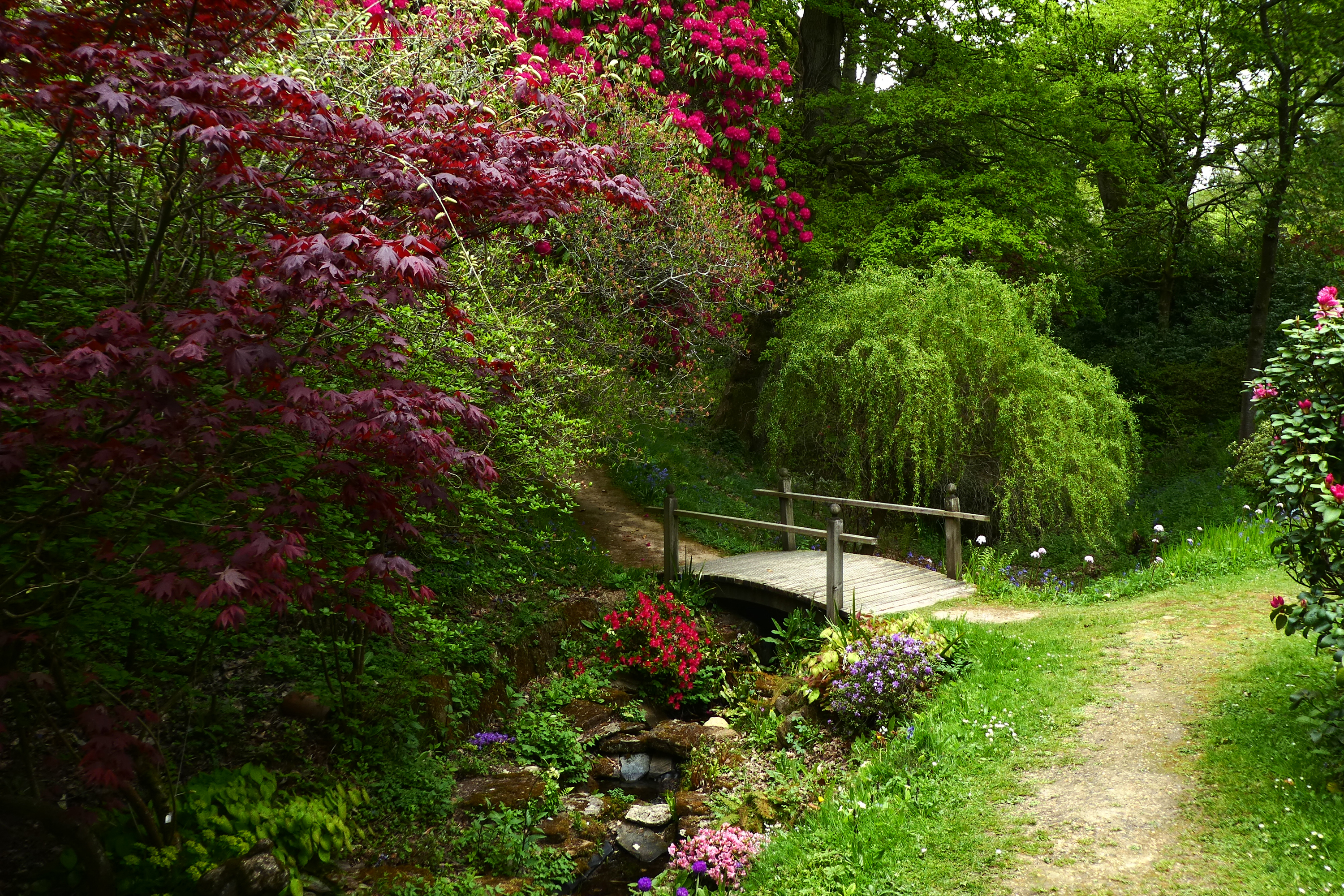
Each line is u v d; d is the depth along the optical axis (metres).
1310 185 15.53
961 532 13.18
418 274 3.22
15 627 3.45
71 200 4.26
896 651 6.43
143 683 4.70
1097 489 11.30
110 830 3.96
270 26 3.89
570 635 8.27
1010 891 4.11
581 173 4.25
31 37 3.11
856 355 11.72
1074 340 21.06
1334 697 4.91
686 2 11.33
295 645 6.08
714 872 4.79
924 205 14.53
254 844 4.16
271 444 4.45
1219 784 4.59
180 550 3.44
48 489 3.75
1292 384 4.85
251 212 3.89
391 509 4.16
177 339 3.75
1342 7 13.90
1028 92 15.34
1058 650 6.61
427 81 6.38
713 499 13.60
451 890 4.67
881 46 17.00
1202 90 19.05
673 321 10.45
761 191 12.33
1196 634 6.52
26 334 3.08
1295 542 4.63
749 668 8.05
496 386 6.29
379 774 5.51
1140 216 20.22
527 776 6.09
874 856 4.52
